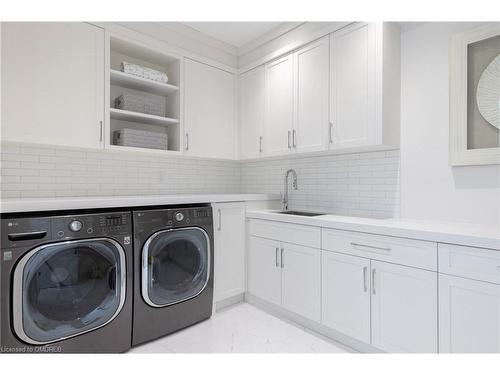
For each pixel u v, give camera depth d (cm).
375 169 243
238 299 277
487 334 139
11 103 190
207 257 238
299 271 228
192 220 229
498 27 183
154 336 204
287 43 275
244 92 323
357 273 191
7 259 146
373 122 211
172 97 291
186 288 222
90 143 224
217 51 313
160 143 273
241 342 204
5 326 146
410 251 166
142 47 257
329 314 206
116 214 187
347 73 227
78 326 168
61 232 163
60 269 163
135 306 194
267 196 301
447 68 205
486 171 189
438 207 209
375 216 242
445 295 152
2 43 188
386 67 212
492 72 186
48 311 159
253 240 270
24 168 220
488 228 173
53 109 206
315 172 289
